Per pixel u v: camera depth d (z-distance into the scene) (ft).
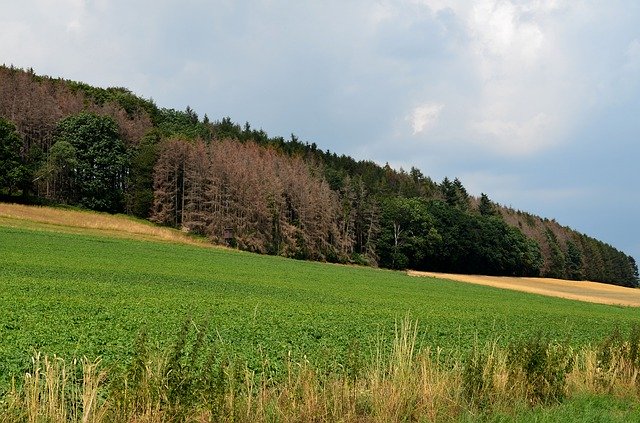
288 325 73.87
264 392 31.45
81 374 38.27
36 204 284.82
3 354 44.78
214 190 310.86
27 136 355.15
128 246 194.49
